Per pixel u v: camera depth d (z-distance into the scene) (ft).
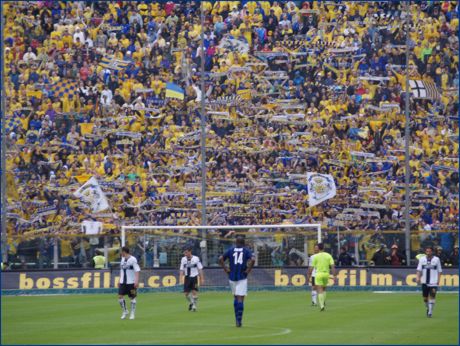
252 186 338.13
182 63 354.33
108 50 356.18
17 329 176.86
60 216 332.39
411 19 361.10
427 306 201.05
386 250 308.40
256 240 308.60
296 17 360.89
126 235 304.91
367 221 334.03
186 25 360.48
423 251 309.42
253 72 354.13
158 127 345.72
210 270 302.04
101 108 347.56
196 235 306.35
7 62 351.46
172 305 240.12
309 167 342.23
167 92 350.43
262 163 341.82
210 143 343.87
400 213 336.70
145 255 304.30
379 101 351.25
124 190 336.49
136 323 187.11
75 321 193.47
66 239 302.86
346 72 354.95
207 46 357.00
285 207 336.29
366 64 355.36
